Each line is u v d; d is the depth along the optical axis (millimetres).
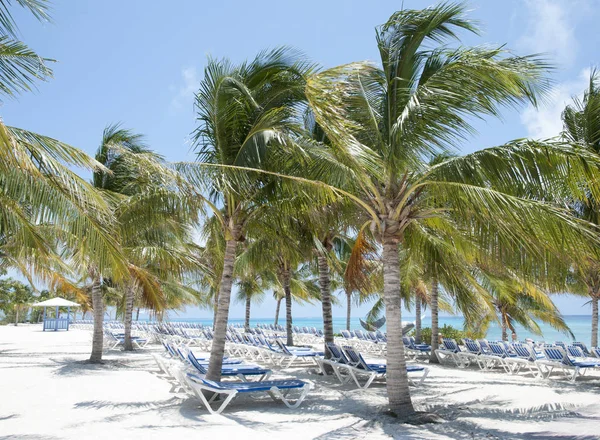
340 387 9109
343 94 6578
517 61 5844
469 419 6371
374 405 7230
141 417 6293
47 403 7273
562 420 6340
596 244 5359
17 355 15195
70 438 5223
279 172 7742
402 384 6555
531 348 11664
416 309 18250
